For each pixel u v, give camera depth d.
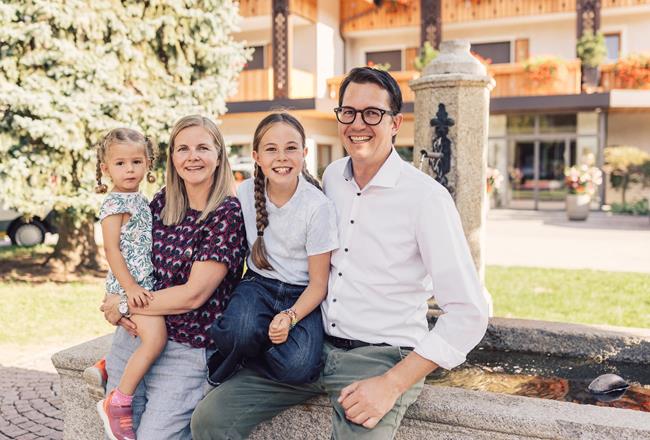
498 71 17.81
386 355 2.19
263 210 2.32
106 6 7.36
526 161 19.78
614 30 18.80
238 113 17.34
